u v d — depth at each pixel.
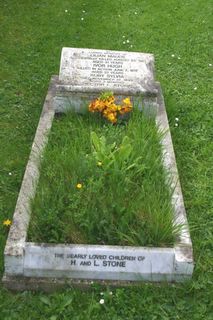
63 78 2.70
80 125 2.53
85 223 1.90
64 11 3.98
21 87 3.08
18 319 1.74
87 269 1.82
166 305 1.79
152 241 1.88
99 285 1.83
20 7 3.98
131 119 2.54
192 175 2.43
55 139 2.45
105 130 2.48
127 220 1.93
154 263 1.83
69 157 2.19
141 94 2.65
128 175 2.14
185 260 1.82
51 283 1.82
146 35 3.74
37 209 1.94
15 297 1.80
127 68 2.74
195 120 2.80
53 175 2.14
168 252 1.83
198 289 1.84
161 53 3.54
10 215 2.16
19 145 2.59
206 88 3.14
